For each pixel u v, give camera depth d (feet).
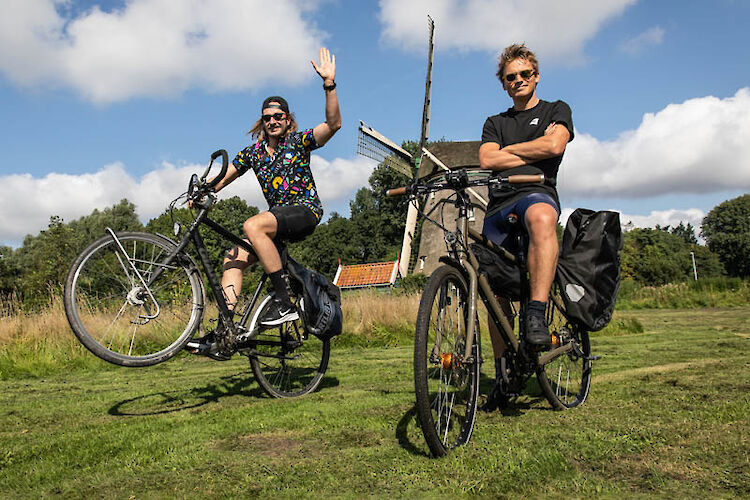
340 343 25.23
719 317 42.16
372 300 32.58
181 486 6.15
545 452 6.96
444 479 6.18
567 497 5.63
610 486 5.85
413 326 28.07
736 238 292.20
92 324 9.60
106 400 11.69
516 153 9.48
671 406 9.61
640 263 245.24
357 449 7.45
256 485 6.15
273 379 12.00
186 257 10.43
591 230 9.50
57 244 98.07
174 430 8.69
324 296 11.94
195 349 10.53
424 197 8.96
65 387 13.88
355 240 219.20
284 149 11.59
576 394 10.62
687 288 84.07
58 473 6.68
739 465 6.35
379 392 11.94
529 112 10.42
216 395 12.07
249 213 172.14
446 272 7.31
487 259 9.01
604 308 9.68
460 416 7.80
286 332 11.93
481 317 10.06
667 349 19.49
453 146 92.53
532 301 8.58
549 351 9.50
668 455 6.81
